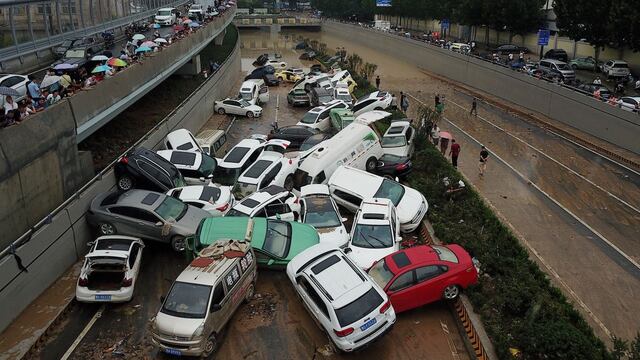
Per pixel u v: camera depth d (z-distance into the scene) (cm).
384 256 1503
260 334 1298
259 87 3975
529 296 1323
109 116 1998
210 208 1822
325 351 1241
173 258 1652
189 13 4856
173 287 1248
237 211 1728
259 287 1487
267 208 1772
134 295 1458
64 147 1667
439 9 7675
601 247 1766
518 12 5681
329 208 1786
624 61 4447
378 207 1711
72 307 1404
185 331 1162
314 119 3094
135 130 2673
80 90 1820
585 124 3122
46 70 2447
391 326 1226
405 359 1215
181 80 3884
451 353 1236
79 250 1634
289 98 3984
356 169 2053
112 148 2378
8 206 1390
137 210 1638
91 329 1319
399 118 3203
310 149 2372
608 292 1511
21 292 1346
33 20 2448
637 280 1573
